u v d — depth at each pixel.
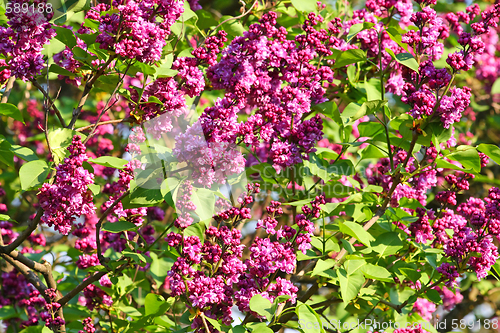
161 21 2.83
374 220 3.11
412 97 2.91
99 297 3.62
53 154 2.71
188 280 2.51
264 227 2.79
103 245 4.20
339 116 3.22
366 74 3.84
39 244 4.47
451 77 2.86
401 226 3.46
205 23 3.97
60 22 2.95
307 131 3.14
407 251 3.41
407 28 3.67
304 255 2.88
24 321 4.18
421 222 3.11
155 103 2.62
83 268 3.58
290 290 2.67
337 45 3.28
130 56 2.50
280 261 2.65
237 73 2.73
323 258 3.00
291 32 4.02
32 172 2.59
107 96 5.70
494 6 2.78
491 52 5.82
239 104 2.60
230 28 3.74
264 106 2.87
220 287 2.54
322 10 4.25
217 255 2.62
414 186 3.44
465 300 5.51
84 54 2.82
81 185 2.54
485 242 2.83
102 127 5.12
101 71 2.79
